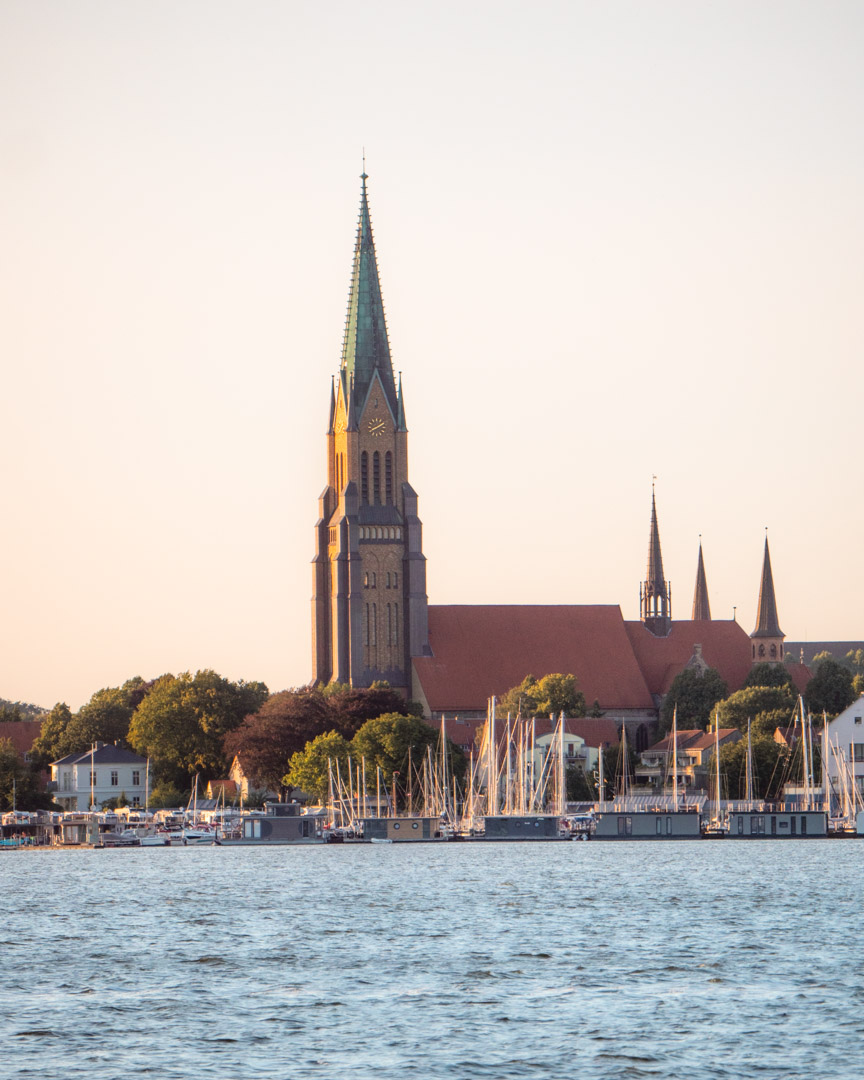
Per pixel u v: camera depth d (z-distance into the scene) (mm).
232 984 153625
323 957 170875
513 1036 128375
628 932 187875
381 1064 119938
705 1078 115688
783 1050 123000
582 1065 119250
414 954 172000
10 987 153250
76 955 175250
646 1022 132875
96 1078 116750
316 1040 127750
